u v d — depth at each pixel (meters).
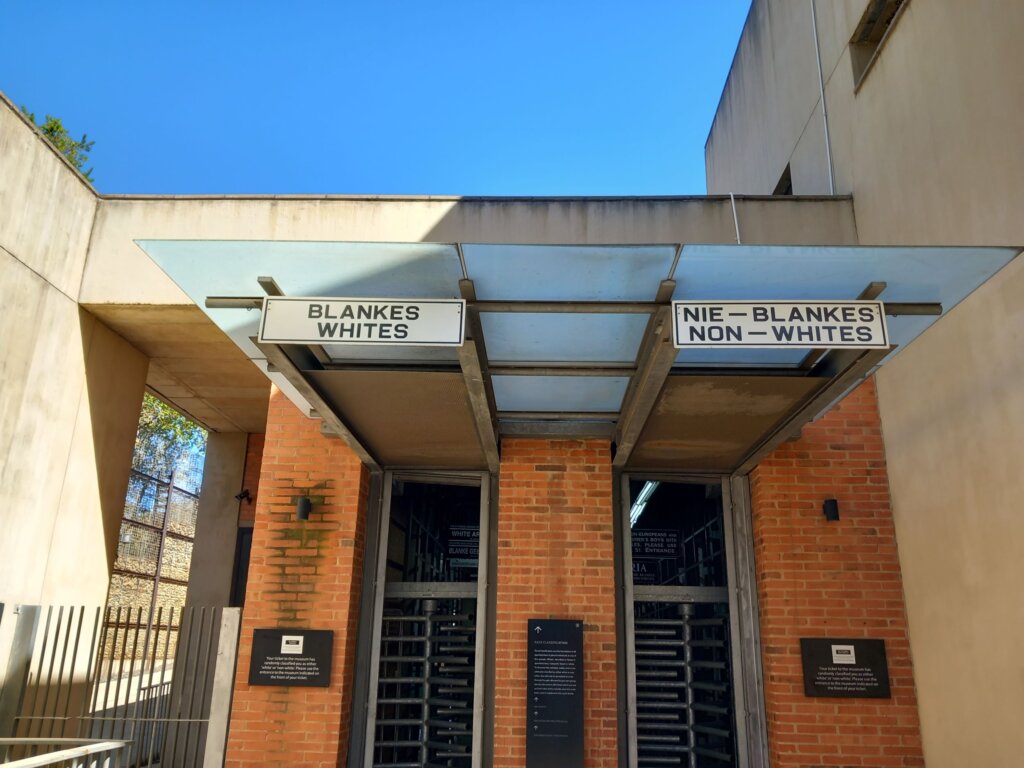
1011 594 5.96
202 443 25.72
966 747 6.52
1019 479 5.86
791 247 4.58
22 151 8.45
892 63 7.84
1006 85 5.91
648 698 8.38
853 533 7.87
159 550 17.81
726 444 7.42
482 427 6.62
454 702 7.96
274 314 4.96
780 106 11.45
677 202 9.20
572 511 8.02
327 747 7.42
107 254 9.35
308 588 7.87
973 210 6.41
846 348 4.85
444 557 9.56
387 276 5.00
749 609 7.95
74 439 9.23
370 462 8.02
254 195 9.45
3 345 8.13
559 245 4.56
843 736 7.30
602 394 6.92
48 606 8.54
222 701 7.42
